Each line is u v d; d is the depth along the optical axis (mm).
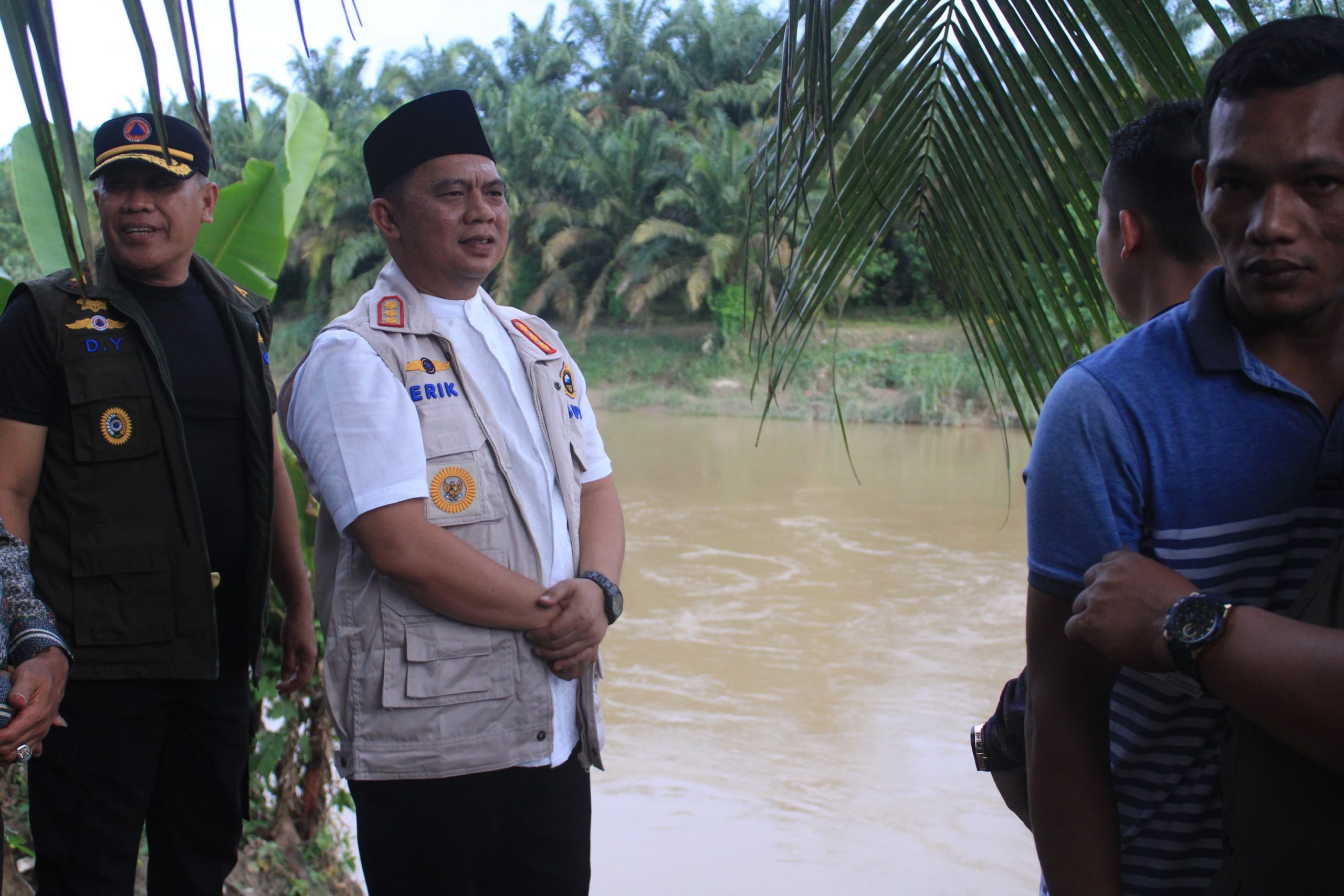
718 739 5543
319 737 3320
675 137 30188
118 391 1966
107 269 2023
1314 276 988
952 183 1625
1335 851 930
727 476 15531
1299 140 964
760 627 7723
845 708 6047
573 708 1946
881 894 3963
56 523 1963
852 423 22922
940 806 4754
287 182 4086
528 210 31641
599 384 27109
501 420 1921
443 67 38250
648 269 28953
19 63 666
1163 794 1167
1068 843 1138
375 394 1785
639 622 7844
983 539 11062
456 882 1821
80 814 1986
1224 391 1071
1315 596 968
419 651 1769
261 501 2174
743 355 26625
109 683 1983
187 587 2021
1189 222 1314
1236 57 1014
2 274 2846
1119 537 1101
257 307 2271
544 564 1891
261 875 3059
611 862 4164
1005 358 1713
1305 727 897
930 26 1507
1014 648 7254
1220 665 949
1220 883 1035
